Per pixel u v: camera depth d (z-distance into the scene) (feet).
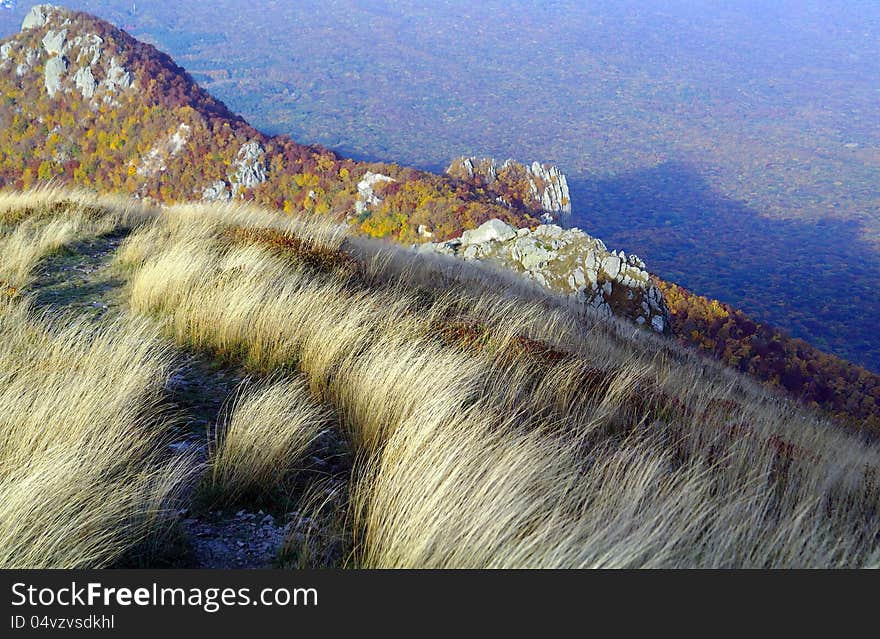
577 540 11.87
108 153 422.82
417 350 20.89
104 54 470.39
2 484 12.03
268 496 13.99
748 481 16.78
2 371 17.11
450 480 12.36
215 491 13.79
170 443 15.51
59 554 10.97
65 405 14.79
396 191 317.01
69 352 18.49
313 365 19.95
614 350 33.32
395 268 35.17
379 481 13.65
